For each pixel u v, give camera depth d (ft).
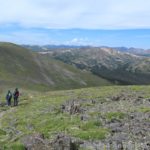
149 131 104.27
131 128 108.47
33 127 136.98
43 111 175.52
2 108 219.82
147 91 222.28
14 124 149.89
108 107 157.17
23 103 236.02
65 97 228.84
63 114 154.40
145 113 133.80
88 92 249.96
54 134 107.55
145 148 88.94
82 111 151.74
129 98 187.52
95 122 119.14
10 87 465.88
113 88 271.28
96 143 92.63
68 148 83.46
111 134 101.14
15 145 78.33
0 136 116.26
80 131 107.24
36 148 79.30
